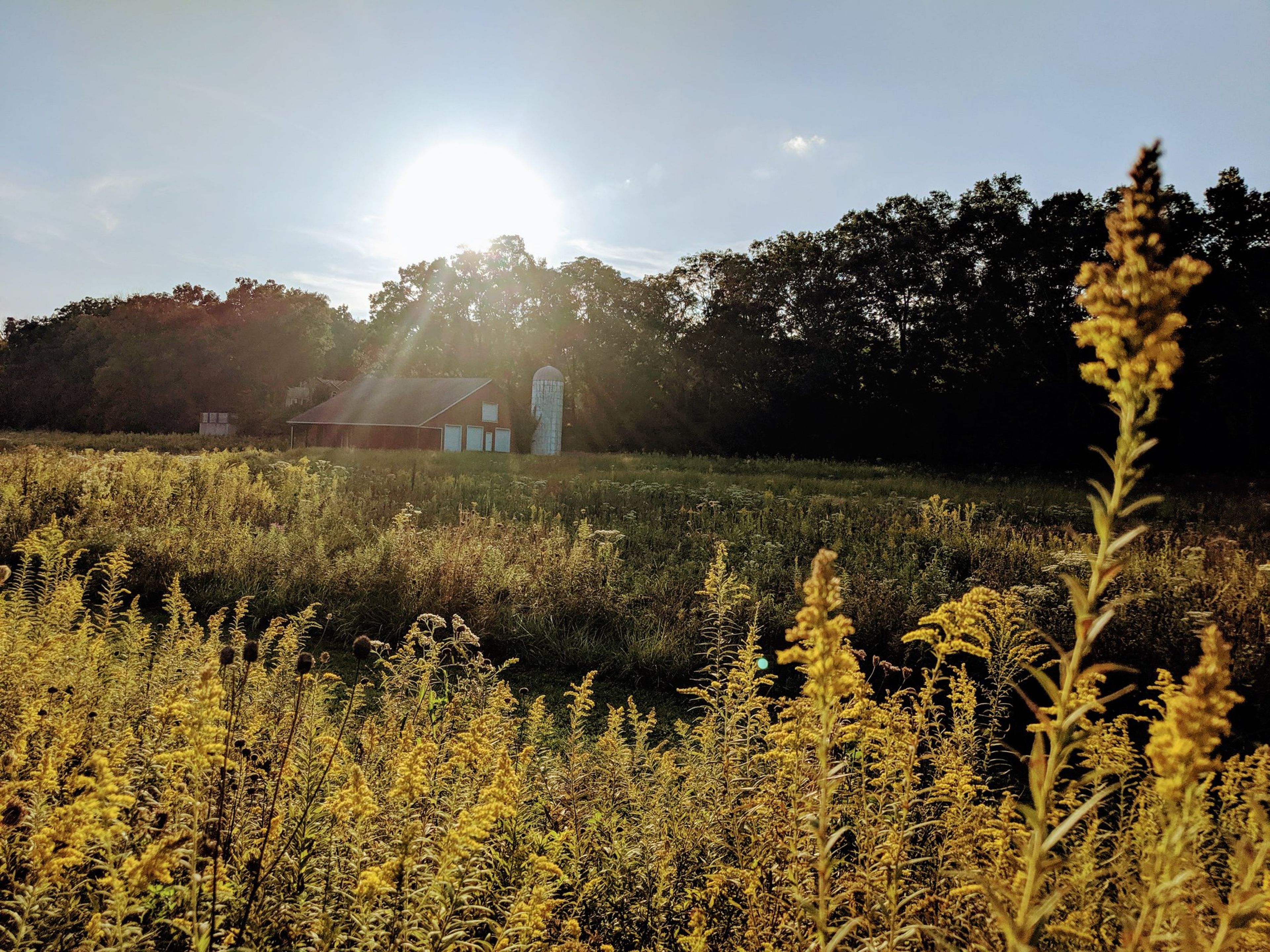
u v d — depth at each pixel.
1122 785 1.35
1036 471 33.97
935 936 1.85
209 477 14.04
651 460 33.81
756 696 3.89
